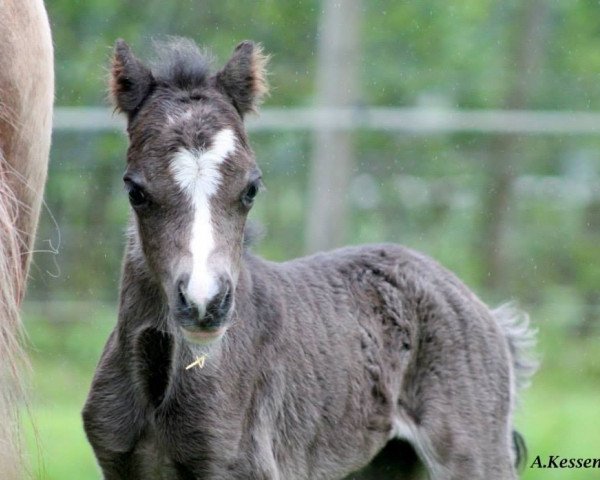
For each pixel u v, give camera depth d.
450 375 21.53
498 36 66.81
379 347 20.91
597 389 42.84
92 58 59.50
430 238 51.84
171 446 17.83
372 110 48.97
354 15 52.97
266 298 18.98
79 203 48.84
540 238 51.47
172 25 61.34
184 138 16.72
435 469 21.36
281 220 49.84
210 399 17.70
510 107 65.06
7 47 17.64
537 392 41.22
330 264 21.33
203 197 16.53
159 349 17.75
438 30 66.62
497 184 52.69
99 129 46.91
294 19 62.41
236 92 18.03
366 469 22.52
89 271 47.03
